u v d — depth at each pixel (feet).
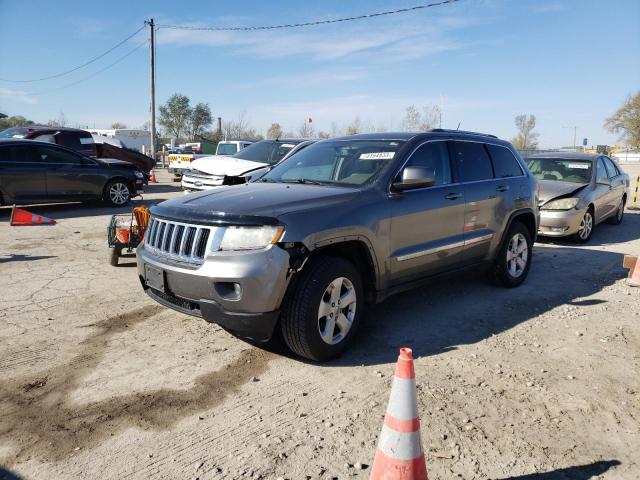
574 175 32.83
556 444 9.61
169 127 183.52
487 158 18.49
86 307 16.79
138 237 21.97
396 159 14.89
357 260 13.82
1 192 35.99
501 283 19.63
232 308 11.42
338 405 10.89
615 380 12.21
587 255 26.91
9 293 18.15
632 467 8.99
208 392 11.39
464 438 9.72
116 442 9.52
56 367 12.46
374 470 7.88
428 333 15.03
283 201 12.45
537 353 13.70
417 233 14.88
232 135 149.69
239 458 9.07
